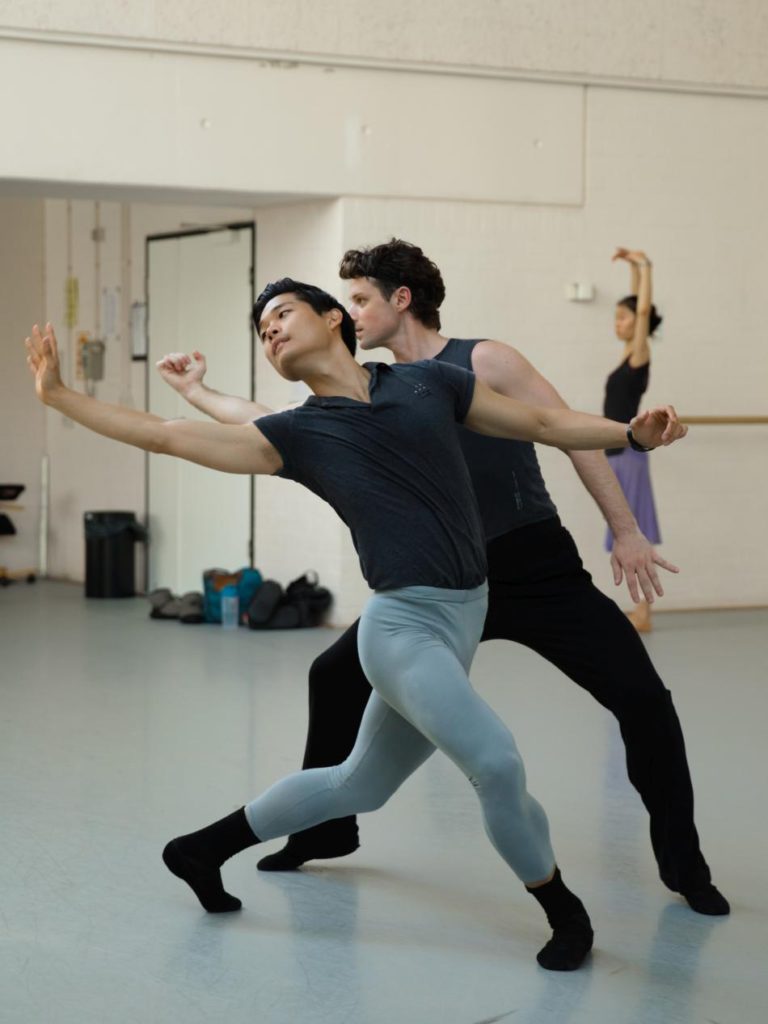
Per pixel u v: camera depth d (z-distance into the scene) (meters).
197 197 8.50
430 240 8.74
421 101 8.66
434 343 3.50
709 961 3.23
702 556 9.59
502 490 3.46
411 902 3.63
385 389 3.01
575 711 6.15
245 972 3.16
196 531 9.98
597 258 9.16
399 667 2.99
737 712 6.18
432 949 3.30
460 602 3.04
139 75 8.02
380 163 8.58
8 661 7.52
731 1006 2.98
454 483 3.02
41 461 11.65
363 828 4.30
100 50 7.94
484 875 3.85
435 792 4.71
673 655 7.76
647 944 3.34
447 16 8.66
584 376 9.17
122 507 10.82
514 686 6.75
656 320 8.83
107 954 3.27
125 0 7.94
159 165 8.09
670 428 2.91
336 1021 2.89
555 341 9.09
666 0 9.23
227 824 3.48
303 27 8.32
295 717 6.02
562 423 3.05
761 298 9.60
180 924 3.46
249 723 5.88
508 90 8.87
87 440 11.22
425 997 3.02
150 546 10.46
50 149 7.88
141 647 8.00
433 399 3.01
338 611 8.70
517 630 3.51
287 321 3.01
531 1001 3.00
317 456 3.00
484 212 8.86
